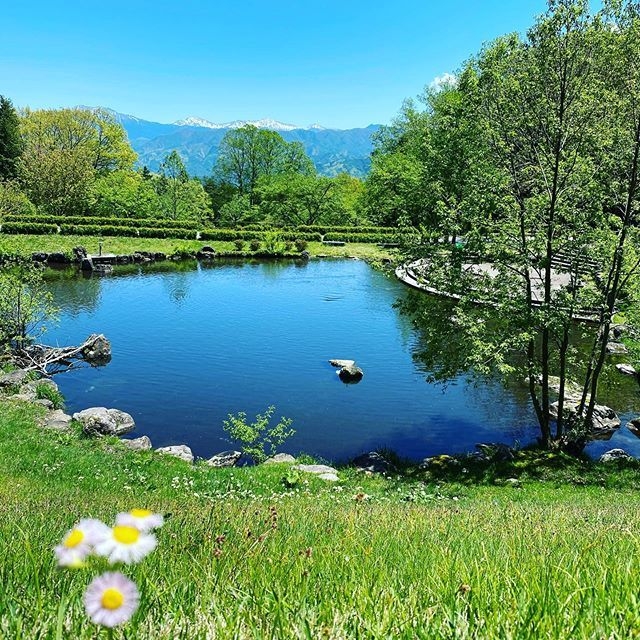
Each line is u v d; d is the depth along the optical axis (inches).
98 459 566.6
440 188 810.8
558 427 691.4
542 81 605.0
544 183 625.3
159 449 644.1
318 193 3425.2
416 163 2249.0
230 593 87.5
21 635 63.9
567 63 587.2
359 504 380.8
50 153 2952.8
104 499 374.0
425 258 692.1
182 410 822.5
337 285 1899.6
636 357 673.0
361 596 85.2
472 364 637.9
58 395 815.7
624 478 592.7
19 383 834.2
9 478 464.4
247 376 977.5
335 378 980.6
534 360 674.8
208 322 1354.6
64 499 357.4
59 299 1552.7
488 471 605.6
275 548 139.6
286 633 70.1
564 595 84.1
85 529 49.2
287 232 2982.3
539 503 482.3
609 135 587.8
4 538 142.3
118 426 730.8
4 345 999.6
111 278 1911.9
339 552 142.6
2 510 267.9
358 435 758.5
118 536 48.1
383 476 599.5
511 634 71.2
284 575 104.6
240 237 2834.6
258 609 77.8
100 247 2166.6
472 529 229.1
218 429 761.6
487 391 922.7
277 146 3993.6
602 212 609.3
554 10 572.4
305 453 703.7
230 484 522.3
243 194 3927.2
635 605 77.2
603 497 532.1
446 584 91.8
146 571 92.0
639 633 70.0
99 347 1055.0
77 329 1254.9
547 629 71.8
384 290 1813.5
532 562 113.5
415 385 951.0
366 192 3307.1
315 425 788.0
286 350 1139.9
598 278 654.5
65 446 597.3
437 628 73.4
